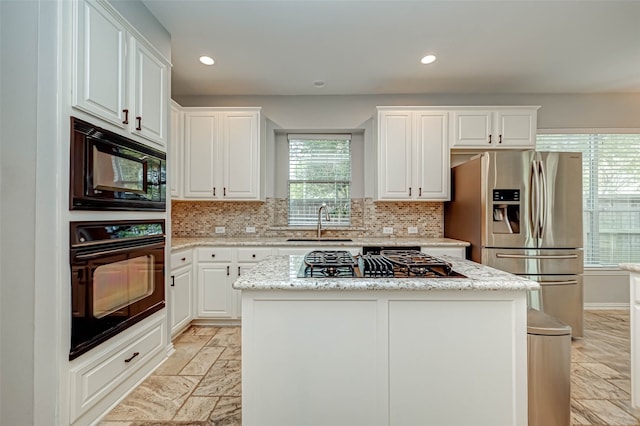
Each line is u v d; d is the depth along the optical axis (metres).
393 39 2.61
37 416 1.42
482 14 2.28
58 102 1.44
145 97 2.10
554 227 2.84
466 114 3.44
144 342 2.09
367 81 3.44
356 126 3.82
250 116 3.47
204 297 3.15
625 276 3.73
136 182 1.97
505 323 1.37
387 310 1.37
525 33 2.52
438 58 2.94
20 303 1.42
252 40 2.62
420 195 3.47
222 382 2.07
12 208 1.42
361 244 3.16
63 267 1.45
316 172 4.00
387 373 1.37
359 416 1.38
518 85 3.55
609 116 3.76
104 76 1.70
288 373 1.37
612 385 2.05
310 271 1.52
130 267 1.93
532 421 1.46
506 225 2.90
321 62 3.01
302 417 1.38
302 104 3.83
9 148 1.42
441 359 1.37
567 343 1.45
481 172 2.93
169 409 1.79
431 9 2.23
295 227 3.86
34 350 1.42
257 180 3.47
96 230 1.63
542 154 2.84
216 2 2.13
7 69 1.43
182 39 2.59
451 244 3.13
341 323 1.38
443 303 1.37
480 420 1.37
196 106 3.80
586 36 2.56
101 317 1.66
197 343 2.73
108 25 1.73
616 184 3.78
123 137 1.84
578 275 2.84
